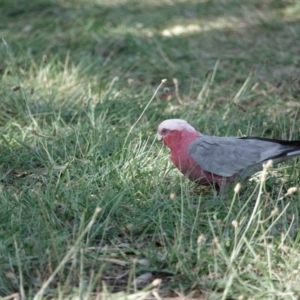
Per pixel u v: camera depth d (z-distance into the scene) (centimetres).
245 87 1330
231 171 922
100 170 991
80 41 1611
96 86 1354
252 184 962
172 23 1808
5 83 1346
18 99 1265
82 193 926
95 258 789
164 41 1631
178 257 778
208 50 1605
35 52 1571
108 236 859
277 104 1276
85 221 866
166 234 848
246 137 947
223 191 934
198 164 930
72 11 1866
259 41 1655
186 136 942
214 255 775
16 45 1597
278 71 1469
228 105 1259
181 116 1216
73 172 1000
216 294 743
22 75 1401
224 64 1515
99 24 1753
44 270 771
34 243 805
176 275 773
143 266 794
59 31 1720
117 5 1948
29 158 1078
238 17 1850
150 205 906
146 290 744
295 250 799
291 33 1694
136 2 1995
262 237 798
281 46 1614
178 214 867
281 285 743
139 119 1109
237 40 1659
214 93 1357
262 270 757
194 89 1388
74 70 1402
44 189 964
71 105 1262
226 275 764
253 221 835
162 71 1471
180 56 1548
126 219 886
